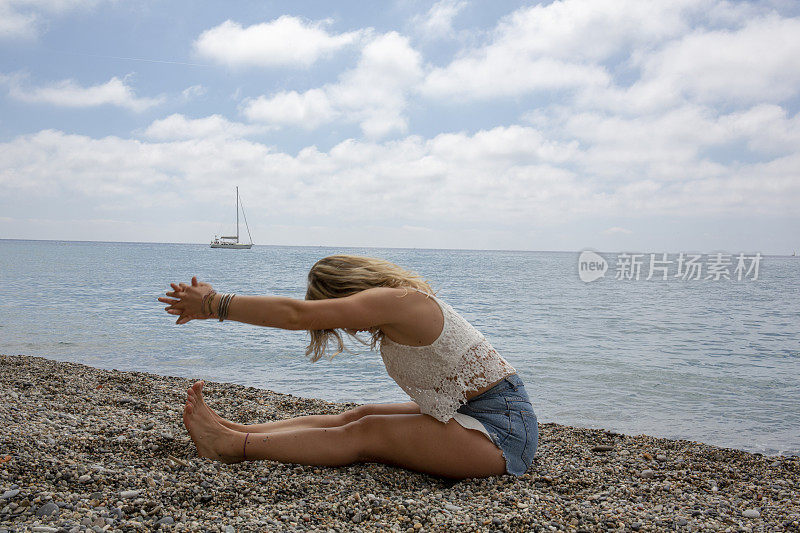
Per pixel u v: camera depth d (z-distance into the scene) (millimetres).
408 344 2988
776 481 3525
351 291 3018
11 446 3078
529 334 13219
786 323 16641
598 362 9617
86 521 2254
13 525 2189
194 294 2754
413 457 3057
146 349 10102
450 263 87125
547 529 2527
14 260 62250
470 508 2717
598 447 4234
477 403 3121
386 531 2414
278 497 2695
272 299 2746
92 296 21062
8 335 11359
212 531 2268
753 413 6633
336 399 6797
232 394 5637
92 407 4496
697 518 2803
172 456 3271
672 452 4191
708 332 14250
